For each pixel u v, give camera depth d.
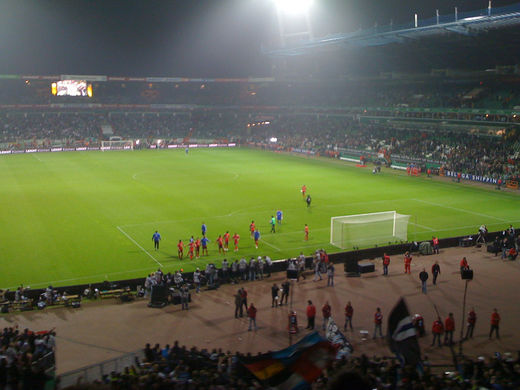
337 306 32.25
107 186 71.56
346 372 4.91
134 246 44.69
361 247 44.59
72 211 56.56
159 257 42.00
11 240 45.75
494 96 98.31
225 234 45.06
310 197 60.53
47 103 137.62
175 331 28.70
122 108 141.00
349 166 94.88
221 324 29.67
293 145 119.31
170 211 57.19
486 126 94.12
